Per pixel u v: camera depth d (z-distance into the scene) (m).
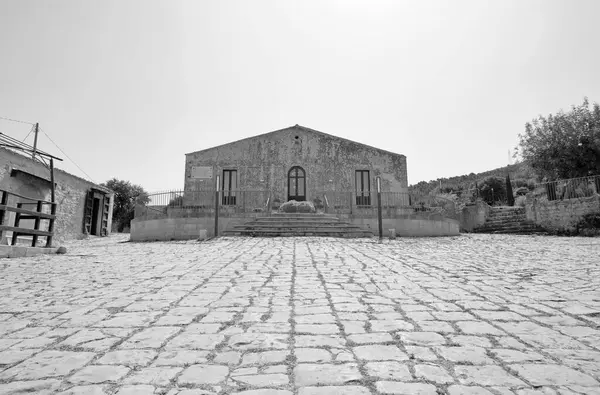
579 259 6.85
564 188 17.47
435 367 2.16
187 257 7.86
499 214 21.20
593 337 2.67
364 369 2.13
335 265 6.34
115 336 2.78
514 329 2.85
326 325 2.98
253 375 2.07
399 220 15.48
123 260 7.68
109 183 34.62
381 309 3.46
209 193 21.00
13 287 4.80
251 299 3.91
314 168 21.56
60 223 17.91
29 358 2.37
